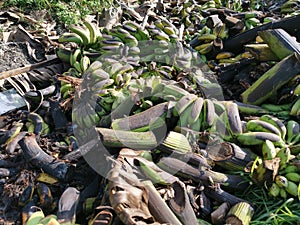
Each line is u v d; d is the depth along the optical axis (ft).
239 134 10.28
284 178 9.05
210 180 9.42
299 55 11.84
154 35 14.39
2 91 13.25
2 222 9.36
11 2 18.80
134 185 8.50
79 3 19.62
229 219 8.76
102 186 9.24
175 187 8.94
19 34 15.94
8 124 12.23
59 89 13.10
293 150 10.01
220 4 19.08
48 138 11.55
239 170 9.86
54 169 9.83
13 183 9.99
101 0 20.18
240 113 11.60
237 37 14.34
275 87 11.66
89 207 9.07
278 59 12.59
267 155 9.52
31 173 10.03
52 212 9.43
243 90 12.85
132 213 7.70
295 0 17.80
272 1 20.18
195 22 17.49
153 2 20.06
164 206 8.36
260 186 9.34
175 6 20.53
